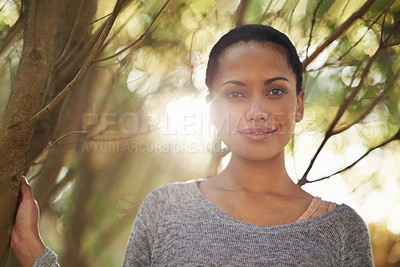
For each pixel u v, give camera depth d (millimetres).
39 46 1932
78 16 2443
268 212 1919
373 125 4078
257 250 1816
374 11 3037
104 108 3725
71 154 4043
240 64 1892
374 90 3736
